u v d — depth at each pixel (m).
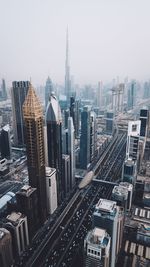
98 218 140.88
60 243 195.88
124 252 183.38
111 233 139.50
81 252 184.00
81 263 173.75
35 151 196.00
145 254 181.38
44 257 182.00
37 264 176.00
